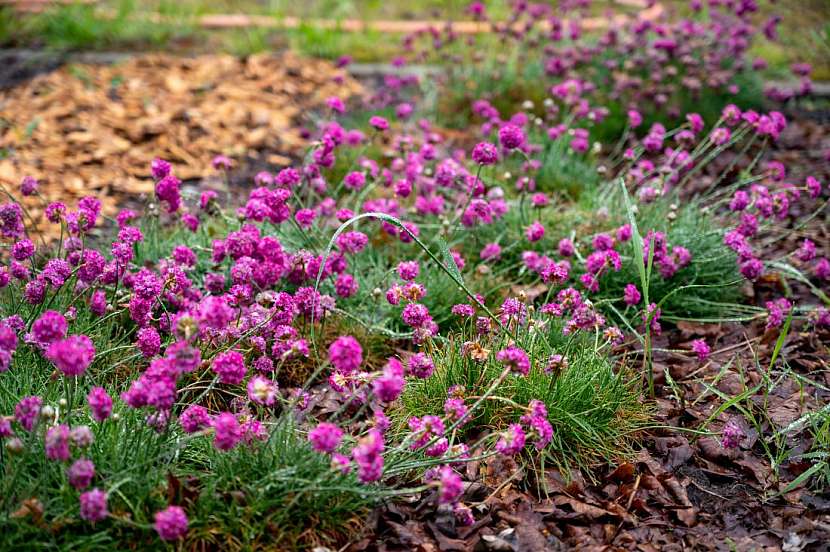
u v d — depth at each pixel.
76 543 2.14
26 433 2.39
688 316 3.83
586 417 2.91
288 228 4.07
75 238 3.16
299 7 9.05
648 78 6.27
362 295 3.64
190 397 3.00
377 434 2.15
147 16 8.04
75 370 2.02
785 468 2.82
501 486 2.66
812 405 3.11
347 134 4.35
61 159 5.12
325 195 4.71
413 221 4.29
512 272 4.11
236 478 2.41
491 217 4.00
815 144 5.86
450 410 2.49
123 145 5.37
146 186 4.89
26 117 5.67
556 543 2.49
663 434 2.98
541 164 5.05
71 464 2.27
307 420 2.93
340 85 6.75
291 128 5.96
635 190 4.93
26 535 2.17
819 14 8.30
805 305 3.88
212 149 5.49
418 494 2.61
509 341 2.90
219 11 8.77
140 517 2.24
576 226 4.26
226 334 2.85
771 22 6.44
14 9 7.89
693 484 2.78
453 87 6.32
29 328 2.85
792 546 2.48
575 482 2.69
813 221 4.77
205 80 6.64
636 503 2.65
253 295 3.33
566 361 2.91
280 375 3.23
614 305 3.82
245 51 7.49
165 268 3.12
